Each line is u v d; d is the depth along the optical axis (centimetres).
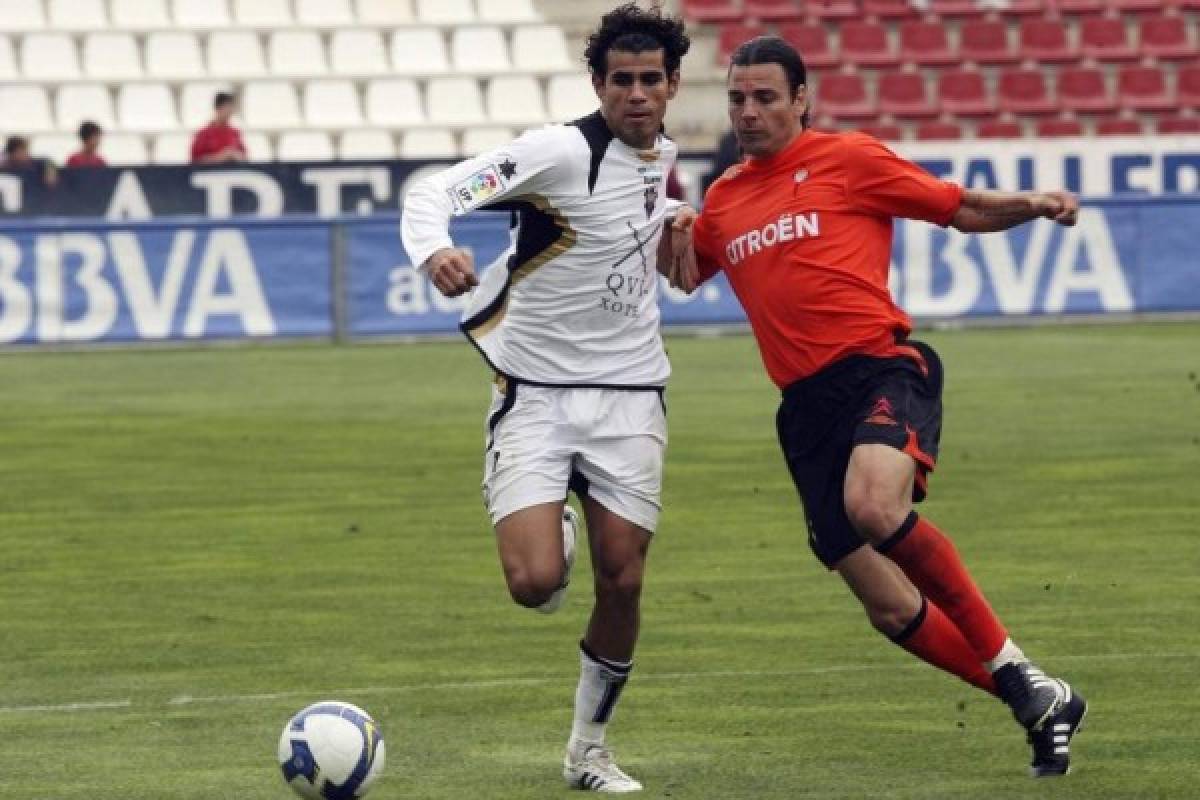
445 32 10794
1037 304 8712
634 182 2473
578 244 2464
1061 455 5356
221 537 4375
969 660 2550
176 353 8188
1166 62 11206
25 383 7212
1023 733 2733
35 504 4819
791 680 3061
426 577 3925
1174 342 8069
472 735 2758
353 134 10138
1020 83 10988
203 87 10312
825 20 11056
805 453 2589
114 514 4678
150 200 8762
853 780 2498
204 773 2562
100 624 3522
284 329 8306
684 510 4644
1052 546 4131
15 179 8638
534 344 2495
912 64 11000
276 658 3247
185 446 5712
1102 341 8138
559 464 2486
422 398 6706
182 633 3444
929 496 4753
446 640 3375
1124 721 2770
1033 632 3344
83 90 10181
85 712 2905
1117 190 9312
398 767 2588
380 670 3159
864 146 2577
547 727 2802
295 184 8844
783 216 2575
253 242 8256
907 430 2505
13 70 10275
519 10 11031
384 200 8900
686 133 10569
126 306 8156
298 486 5041
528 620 3534
